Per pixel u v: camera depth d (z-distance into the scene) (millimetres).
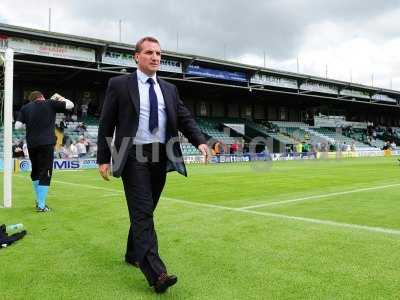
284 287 3111
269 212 6402
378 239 4535
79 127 26422
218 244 4375
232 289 3086
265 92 34125
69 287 3180
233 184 11281
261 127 38781
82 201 7617
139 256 3049
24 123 6480
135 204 3168
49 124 6465
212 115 37969
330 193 8977
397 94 43312
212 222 5555
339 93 37719
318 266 3598
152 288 3146
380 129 51094
